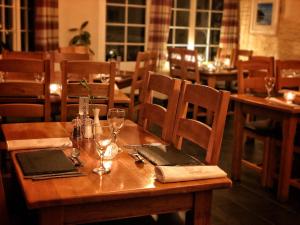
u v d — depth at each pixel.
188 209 1.78
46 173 1.72
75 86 3.29
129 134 2.48
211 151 2.09
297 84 4.36
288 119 3.37
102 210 1.63
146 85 2.85
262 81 4.14
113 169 1.84
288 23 6.85
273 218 3.15
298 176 3.79
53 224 1.55
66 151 2.07
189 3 7.87
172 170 1.74
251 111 3.71
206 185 1.72
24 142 2.14
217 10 8.08
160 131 5.50
